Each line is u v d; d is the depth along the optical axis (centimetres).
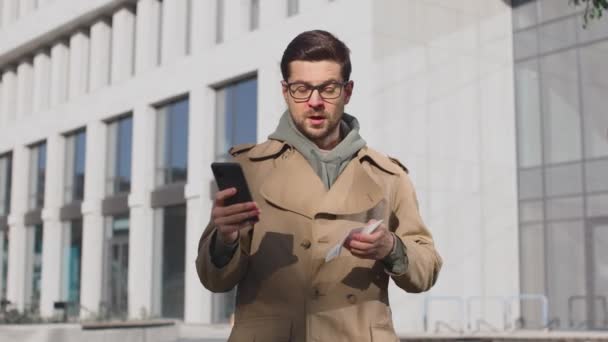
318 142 266
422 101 1800
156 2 2525
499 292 1888
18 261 3109
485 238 1886
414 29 1805
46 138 2973
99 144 2667
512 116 1975
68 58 3016
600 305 1784
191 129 2236
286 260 252
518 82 1983
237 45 2105
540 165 1930
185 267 2248
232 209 232
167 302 2312
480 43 1934
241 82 2155
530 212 1934
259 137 2000
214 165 235
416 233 271
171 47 2395
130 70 2627
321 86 251
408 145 1764
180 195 2284
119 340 1184
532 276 1914
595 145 1831
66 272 2839
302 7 1927
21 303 3072
